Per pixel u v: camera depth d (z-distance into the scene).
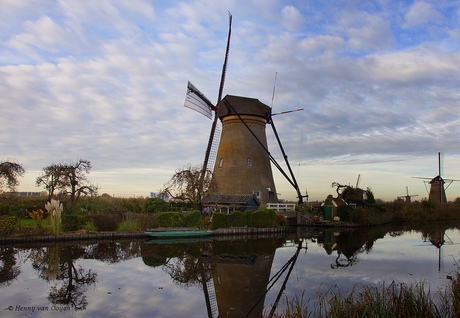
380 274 14.52
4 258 17.08
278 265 16.53
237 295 11.59
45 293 11.34
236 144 38.78
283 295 11.57
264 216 31.70
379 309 7.89
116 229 25.50
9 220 21.88
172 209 33.34
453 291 9.09
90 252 19.22
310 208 44.34
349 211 40.44
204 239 25.98
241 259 18.00
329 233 32.91
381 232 34.41
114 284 12.63
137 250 20.33
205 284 12.96
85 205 30.50
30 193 41.06
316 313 9.38
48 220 23.97
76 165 28.98
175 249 20.97
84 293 11.43
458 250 21.64
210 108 37.97
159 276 14.01
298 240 26.89
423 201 53.69
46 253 18.59
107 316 9.39
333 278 13.89
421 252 20.78
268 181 39.22
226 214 29.70
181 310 10.06
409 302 8.14
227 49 38.81
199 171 32.69
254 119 38.81
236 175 38.06
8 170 28.44
